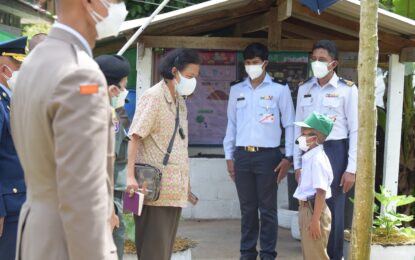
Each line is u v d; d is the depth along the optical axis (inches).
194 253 228.5
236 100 213.2
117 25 81.7
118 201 158.7
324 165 169.9
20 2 333.4
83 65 72.2
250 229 210.7
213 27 256.4
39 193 75.4
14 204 142.3
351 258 153.2
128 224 191.9
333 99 198.8
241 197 210.4
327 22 233.6
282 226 275.9
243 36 268.8
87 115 70.3
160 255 160.4
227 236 255.1
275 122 206.7
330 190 185.8
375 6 143.9
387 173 240.2
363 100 146.8
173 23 233.5
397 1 283.6
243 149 207.5
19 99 76.2
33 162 74.7
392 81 238.1
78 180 69.3
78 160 69.5
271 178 205.3
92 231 70.2
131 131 157.1
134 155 156.6
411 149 286.5
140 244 162.1
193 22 234.2
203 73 268.7
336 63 196.9
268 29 241.9
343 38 255.8
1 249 143.1
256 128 205.6
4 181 142.2
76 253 70.3
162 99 159.6
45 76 72.6
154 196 155.5
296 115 208.1
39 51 76.5
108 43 269.4
